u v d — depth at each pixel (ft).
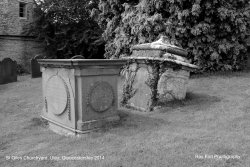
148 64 22.00
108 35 41.98
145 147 13.34
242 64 35.94
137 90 22.93
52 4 64.95
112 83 17.52
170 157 12.00
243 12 32.07
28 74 63.16
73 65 15.67
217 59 32.63
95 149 13.74
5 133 17.88
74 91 16.25
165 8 32.96
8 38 65.31
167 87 21.75
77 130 16.26
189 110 20.04
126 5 37.37
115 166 11.69
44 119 20.08
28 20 68.74
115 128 16.78
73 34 66.39
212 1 30.89
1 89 38.73
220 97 22.72
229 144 12.96
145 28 33.22
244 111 18.52
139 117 19.11
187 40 32.81
